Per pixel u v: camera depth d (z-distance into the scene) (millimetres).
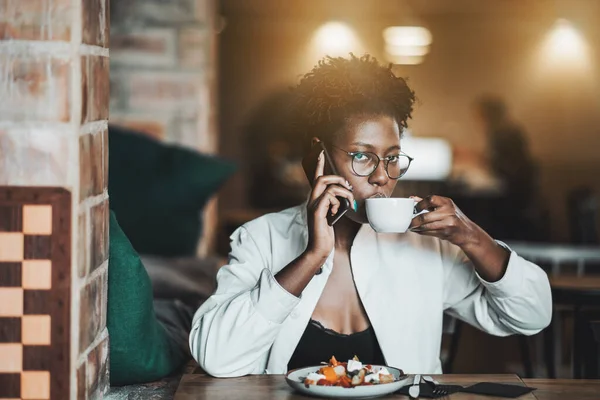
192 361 2234
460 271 2090
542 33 10148
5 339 1500
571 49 10125
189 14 4402
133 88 4406
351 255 2029
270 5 10141
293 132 2105
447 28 10203
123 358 1932
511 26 10180
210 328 1822
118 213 3705
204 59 4434
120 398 1818
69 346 1511
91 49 1617
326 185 1802
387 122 1934
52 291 1498
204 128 4477
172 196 3756
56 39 1505
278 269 2049
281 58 10188
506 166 8805
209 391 1675
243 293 1859
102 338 1775
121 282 1888
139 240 3713
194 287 2904
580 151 10156
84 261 1585
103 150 1748
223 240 6090
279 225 2094
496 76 10211
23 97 1506
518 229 8438
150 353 1981
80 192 1547
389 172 1930
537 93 10195
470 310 2100
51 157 1510
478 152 9758
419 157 9133
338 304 2029
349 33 10148
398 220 1786
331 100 1943
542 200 10133
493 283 1927
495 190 8625
